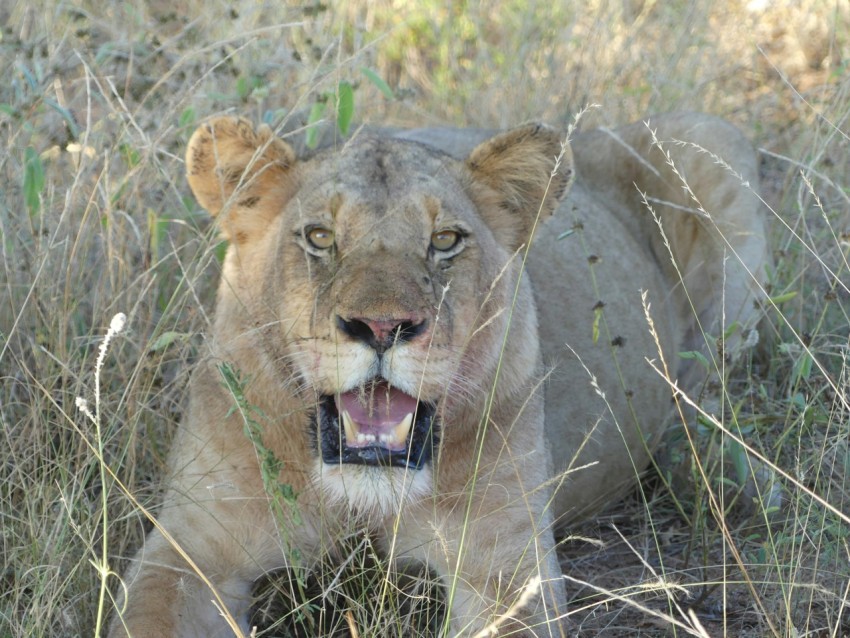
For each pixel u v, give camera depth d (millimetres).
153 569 6539
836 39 14383
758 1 15062
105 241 8406
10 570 6918
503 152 6918
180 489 6734
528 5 14359
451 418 6473
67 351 7871
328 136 9594
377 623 6129
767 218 10359
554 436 7863
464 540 6668
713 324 9547
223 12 10547
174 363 8352
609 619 7148
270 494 6156
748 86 14430
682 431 9055
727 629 6926
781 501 8375
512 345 6824
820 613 6926
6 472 7348
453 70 13945
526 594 4992
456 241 6457
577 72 13203
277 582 6777
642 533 8156
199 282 8602
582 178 10172
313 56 10047
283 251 6398
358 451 6090
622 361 8680
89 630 6617
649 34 14359
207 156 6848
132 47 9570
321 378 6082
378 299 5863
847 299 10219
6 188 8688
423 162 6660
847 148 11273
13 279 8422
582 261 8797
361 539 6727
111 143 8852
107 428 7316
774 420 8406
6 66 9406
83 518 6969
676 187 9867
